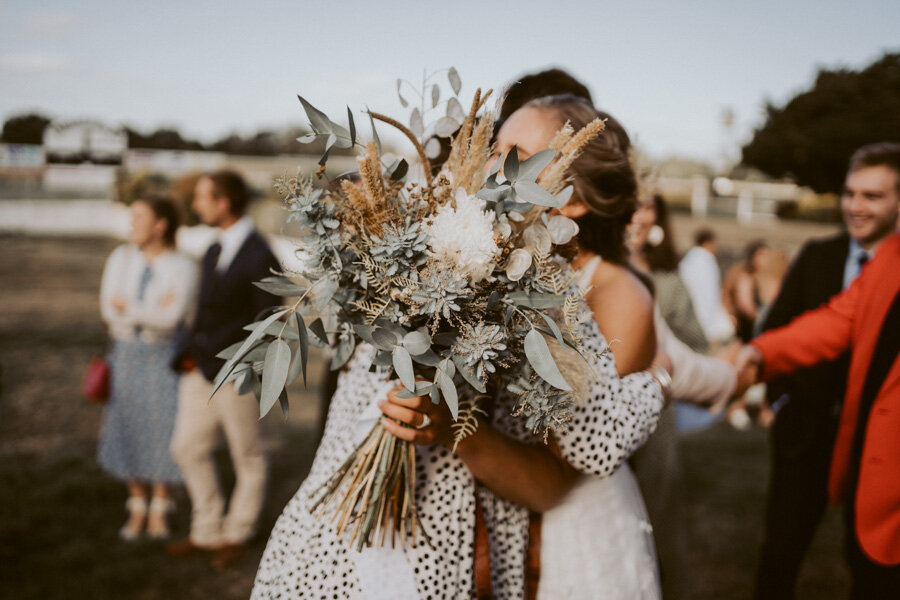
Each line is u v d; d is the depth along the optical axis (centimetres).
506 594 123
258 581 124
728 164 3144
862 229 253
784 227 2570
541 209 108
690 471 469
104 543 357
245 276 322
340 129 107
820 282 266
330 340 132
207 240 1605
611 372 120
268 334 109
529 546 131
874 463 174
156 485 371
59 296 1126
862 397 193
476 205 102
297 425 554
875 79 2470
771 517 255
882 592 177
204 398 335
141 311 354
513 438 122
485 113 107
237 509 346
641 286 138
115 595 311
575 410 114
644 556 135
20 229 2086
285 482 443
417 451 119
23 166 3103
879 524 173
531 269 105
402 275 102
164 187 1522
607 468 116
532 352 100
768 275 595
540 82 167
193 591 319
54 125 3219
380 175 108
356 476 114
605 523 130
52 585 314
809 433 246
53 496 407
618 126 138
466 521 116
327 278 107
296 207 105
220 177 329
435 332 103
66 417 567
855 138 2361
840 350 212
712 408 207
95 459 471
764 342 218
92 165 3234
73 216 2338
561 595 128
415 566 112
